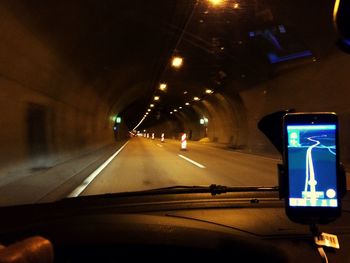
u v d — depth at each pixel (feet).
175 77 131.03
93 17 47.21
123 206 14.82
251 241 9.98
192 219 12.18
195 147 150.71
